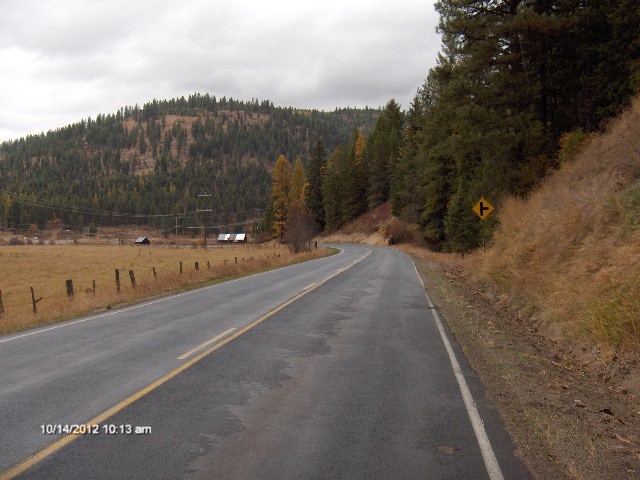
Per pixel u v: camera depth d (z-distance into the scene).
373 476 4.50
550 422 5.87
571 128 29.58
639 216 11.42
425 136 48.09
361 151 125.31
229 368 8.22
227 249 92.62
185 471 4.57
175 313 14.28
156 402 6.50
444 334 11.19
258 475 4.50
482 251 25.45
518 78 27.42
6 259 60.97
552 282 12.69
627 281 9.33
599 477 4.60
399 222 81.00
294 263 38.69
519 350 9.66
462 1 28.19
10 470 4.58
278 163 104.56
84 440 5.25
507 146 26.94
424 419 5.94
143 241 138.75
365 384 7.38
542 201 21.27
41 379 7.56
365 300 16.86
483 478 4.50
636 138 16.67
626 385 7.52
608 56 25.81
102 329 11.95
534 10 27.14
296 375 7.84
